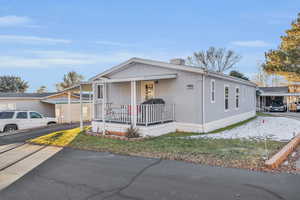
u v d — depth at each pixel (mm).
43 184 4324
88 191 3928
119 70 12781
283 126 12492
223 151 6555
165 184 4164
